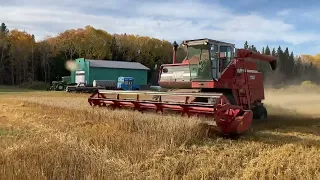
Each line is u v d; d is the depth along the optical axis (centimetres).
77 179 471
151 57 7269
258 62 1282
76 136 749
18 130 853
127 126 848
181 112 904
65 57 6297
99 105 1176
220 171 538
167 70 1198
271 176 516
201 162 584
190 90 1110
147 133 769
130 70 4772
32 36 7300
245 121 829
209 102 867
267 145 739
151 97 995
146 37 7825
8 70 6025
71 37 7188
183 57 1141
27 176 455
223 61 1091
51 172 489
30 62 6141
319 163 580
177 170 545
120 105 1095
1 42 6019
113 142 682
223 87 1055
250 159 621
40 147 605
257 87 1215
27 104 1580
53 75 6069
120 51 7200
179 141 721
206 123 824
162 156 617
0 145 648
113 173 507
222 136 838
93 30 7694
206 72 1068
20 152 573
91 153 605
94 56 6662
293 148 702
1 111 1349
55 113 1195
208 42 1053
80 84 3838
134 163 577
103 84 3872
